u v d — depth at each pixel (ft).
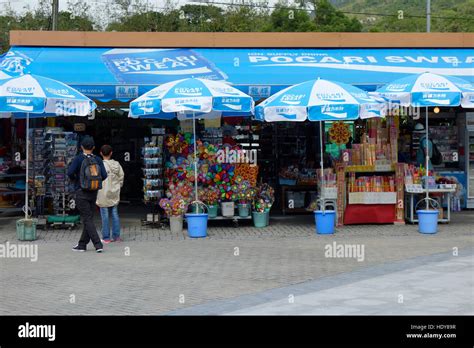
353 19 156.87
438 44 59.72
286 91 45.42
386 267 33.73
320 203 49.11
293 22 148.66
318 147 61.57
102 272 33.04
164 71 52.60
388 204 50.65
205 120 50.88
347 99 43.78
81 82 50.08
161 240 43.86
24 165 58.85
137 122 67.87
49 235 46.01
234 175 49.21
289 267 34.17
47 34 55.93
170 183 48.67
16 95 40.86
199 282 30.53
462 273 31.73
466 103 44.73
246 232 47.34
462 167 61.00
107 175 41.14
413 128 62.39
